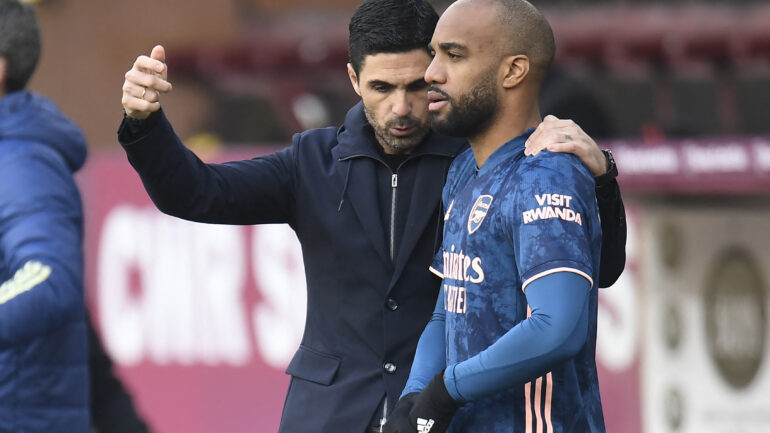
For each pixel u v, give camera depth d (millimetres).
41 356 11867
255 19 39500
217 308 20859
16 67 12492
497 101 9867
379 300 11289
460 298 9750
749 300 21016
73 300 11680
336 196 11438
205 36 38938
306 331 11734
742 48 32688
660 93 33781
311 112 35938
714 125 33906
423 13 11008
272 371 20750
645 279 20703
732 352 20953
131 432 14414
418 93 11070
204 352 20844
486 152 10031
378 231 11273
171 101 37594
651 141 20875
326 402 11266
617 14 34375
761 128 33656
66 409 12109
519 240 9250
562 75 25094
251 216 11531
